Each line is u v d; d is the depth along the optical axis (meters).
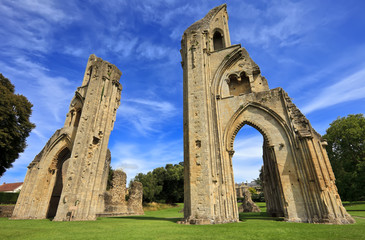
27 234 8.88
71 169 19.34
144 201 55.25
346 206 35.69
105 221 16.02
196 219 13.27
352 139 34.03
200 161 15.20
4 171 25.92
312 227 10.81
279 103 18.02
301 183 15.09
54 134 24.59
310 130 15.99
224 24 25.66
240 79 20.47
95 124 21.73
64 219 17.12
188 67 19.02
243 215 22.17
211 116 17.83
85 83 27.23
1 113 22.59
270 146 16.97
